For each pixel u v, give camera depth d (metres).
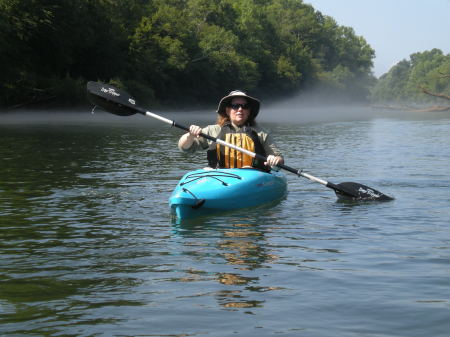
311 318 2.86
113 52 43.44
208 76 57.94
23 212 5.74
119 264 3.87
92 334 2.67
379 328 2.73
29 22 32.97
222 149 6.74
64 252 4.20
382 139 17.11
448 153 12.29
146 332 2.69
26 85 35.25
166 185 7.57
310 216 5.61
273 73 77.38
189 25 56.69
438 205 6.15
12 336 2.64
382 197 6.49
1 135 17.45
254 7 82.38
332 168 9.59
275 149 6.86
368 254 4.11
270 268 3.75
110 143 14.84
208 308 3.00
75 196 6.70
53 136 17.30
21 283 3.45
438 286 3.36
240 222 5.30
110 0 47.12
